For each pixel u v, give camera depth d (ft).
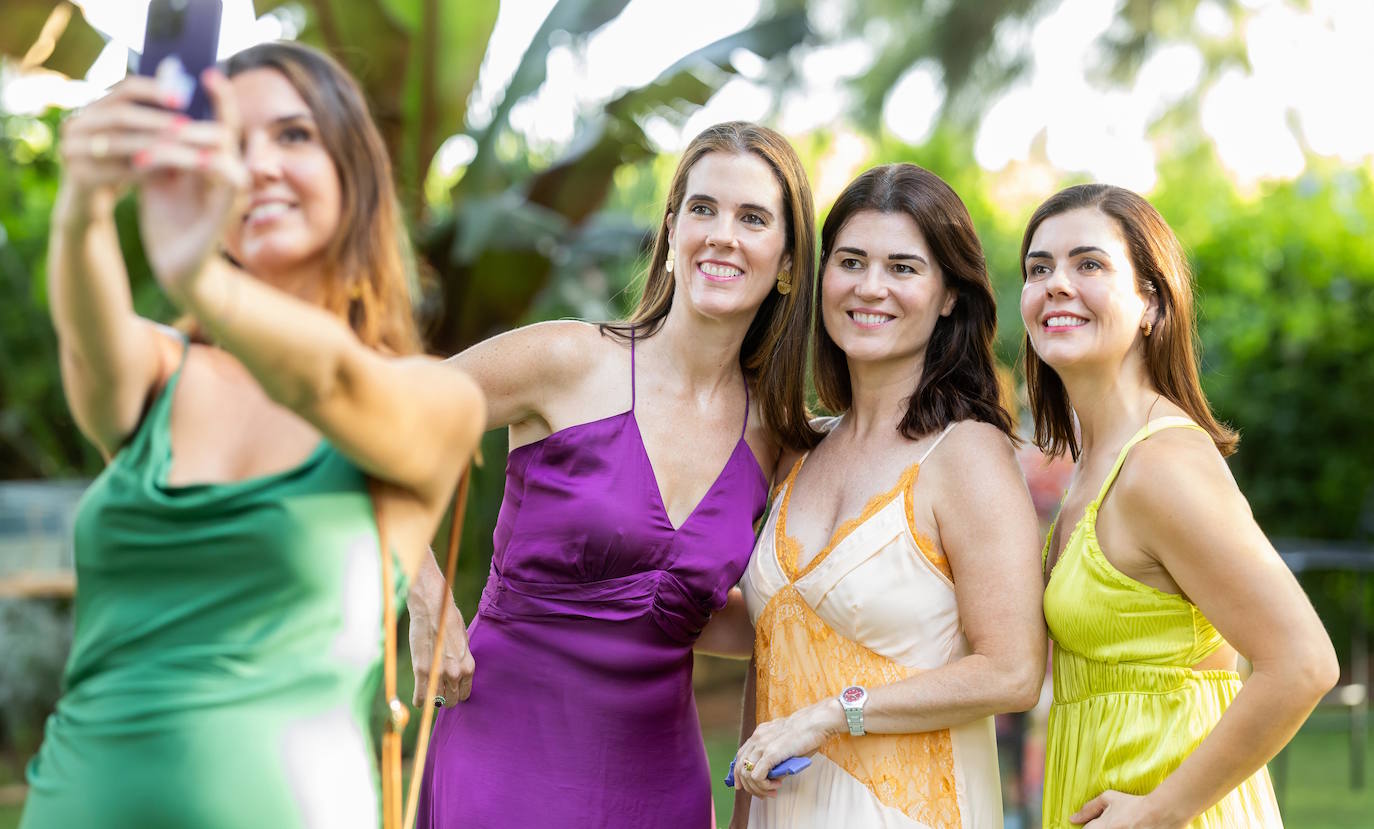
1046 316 7.61
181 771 4.39
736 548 8.13
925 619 7.57
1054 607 7.38
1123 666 7.12
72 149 3.86
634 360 8.34
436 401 4.75
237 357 4.09
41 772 4.58
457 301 18.54
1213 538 6.68
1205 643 7.10
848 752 7.52
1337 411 25.23
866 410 8.20
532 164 22.13
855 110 46.57
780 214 8.16
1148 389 7.66
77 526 4.64
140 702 4.44
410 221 18.11
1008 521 7.47
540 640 7.97
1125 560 7.09
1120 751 7.06
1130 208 7.57
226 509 4.50
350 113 4.77
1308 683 6.48
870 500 7.77
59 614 20.27
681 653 8.12
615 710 7.88
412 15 17.76
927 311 7.92
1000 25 47.01
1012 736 14.87
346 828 4.57
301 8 18.39
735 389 8.55
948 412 7.86
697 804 8.16
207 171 3.83
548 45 19.60
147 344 4.64
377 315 4.87
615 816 7.81
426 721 5.42
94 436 4.67
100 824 4.38
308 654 4.57
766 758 7.34
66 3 16.29
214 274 3.94
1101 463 7.55
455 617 8.11
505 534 8.33
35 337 21.98
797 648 7.79
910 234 7.87
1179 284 7.63
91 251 4.08
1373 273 25.32
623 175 28.66
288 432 4.74
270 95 4.66
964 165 45.70
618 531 7.88
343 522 4.67
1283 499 25.68
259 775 4.42
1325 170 41.78
